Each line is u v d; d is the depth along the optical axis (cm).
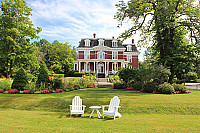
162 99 1171
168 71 1619
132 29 2344
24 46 2747
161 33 2153
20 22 2814
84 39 4559
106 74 4034
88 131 573
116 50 4425
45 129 598
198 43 1953
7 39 2552
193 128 596
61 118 810
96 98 1254
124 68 2048
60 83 1730
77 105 896
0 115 852
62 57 5581
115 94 1455
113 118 808
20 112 948
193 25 1986
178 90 1609
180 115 859
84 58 4384
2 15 2686
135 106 1005
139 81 1933
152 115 866
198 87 2434
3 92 1520
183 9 1998
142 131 566
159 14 1888
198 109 931
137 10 2086
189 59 1980
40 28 2931
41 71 1633
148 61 2288
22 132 558
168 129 586
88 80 2345
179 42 2208
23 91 1538
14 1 2822
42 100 1189
